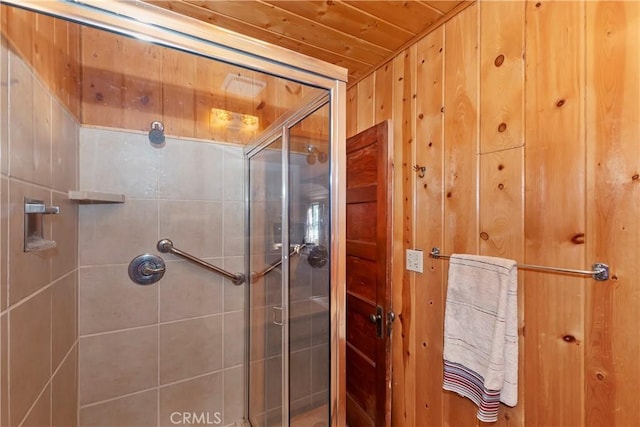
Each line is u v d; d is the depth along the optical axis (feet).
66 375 3.78
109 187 4.46
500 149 3.57
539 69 3.22
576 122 2.92
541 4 3.21
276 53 3.64
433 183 4.43
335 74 4.00
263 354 5.27
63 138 3.66
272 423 5.07
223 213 5.29
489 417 3.26
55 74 3.41
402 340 4.93
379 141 5.23
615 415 2.65
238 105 5.21
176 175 4.92
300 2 3.98
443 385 3.95
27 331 2.70
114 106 4.47
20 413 2.57
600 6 2.78
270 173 5.15
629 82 2.60
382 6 4.04
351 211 6.08
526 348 3.29
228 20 4.36
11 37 2.44
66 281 3.77
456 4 3.97
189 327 5.08
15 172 2.48
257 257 5.39
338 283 4.11
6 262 2.34
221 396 5.32
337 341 4.11
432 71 4.49
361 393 5.67
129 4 2.94
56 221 3.43
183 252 4.99
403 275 4.94
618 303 2.64
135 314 4.68
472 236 3.87
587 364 2.83
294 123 4.65
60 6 2.71
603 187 2.74
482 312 3.52
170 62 4.67
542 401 3.14
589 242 2.82
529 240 3.27
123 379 4.61
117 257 4.54
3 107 2.31
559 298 3.03
